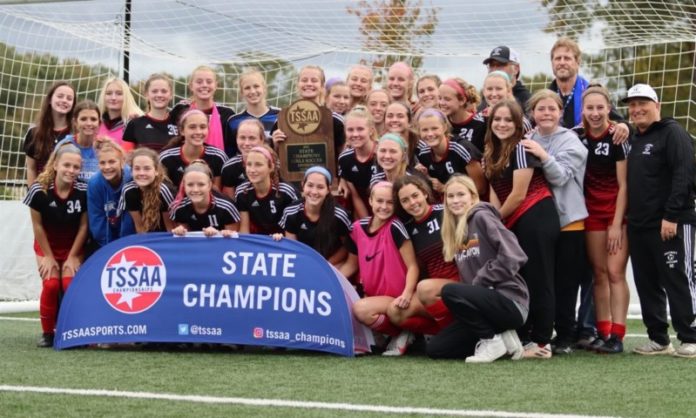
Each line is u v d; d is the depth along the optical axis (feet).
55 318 23.24
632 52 43.39
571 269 21.97
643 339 25.93
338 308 21.26
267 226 23.11
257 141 23.66
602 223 22.49
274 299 21.54
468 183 20.93
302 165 24.38
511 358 20.97
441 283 21.16
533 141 21.34
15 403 15.51
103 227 23.53
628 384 17.49
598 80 42.86
